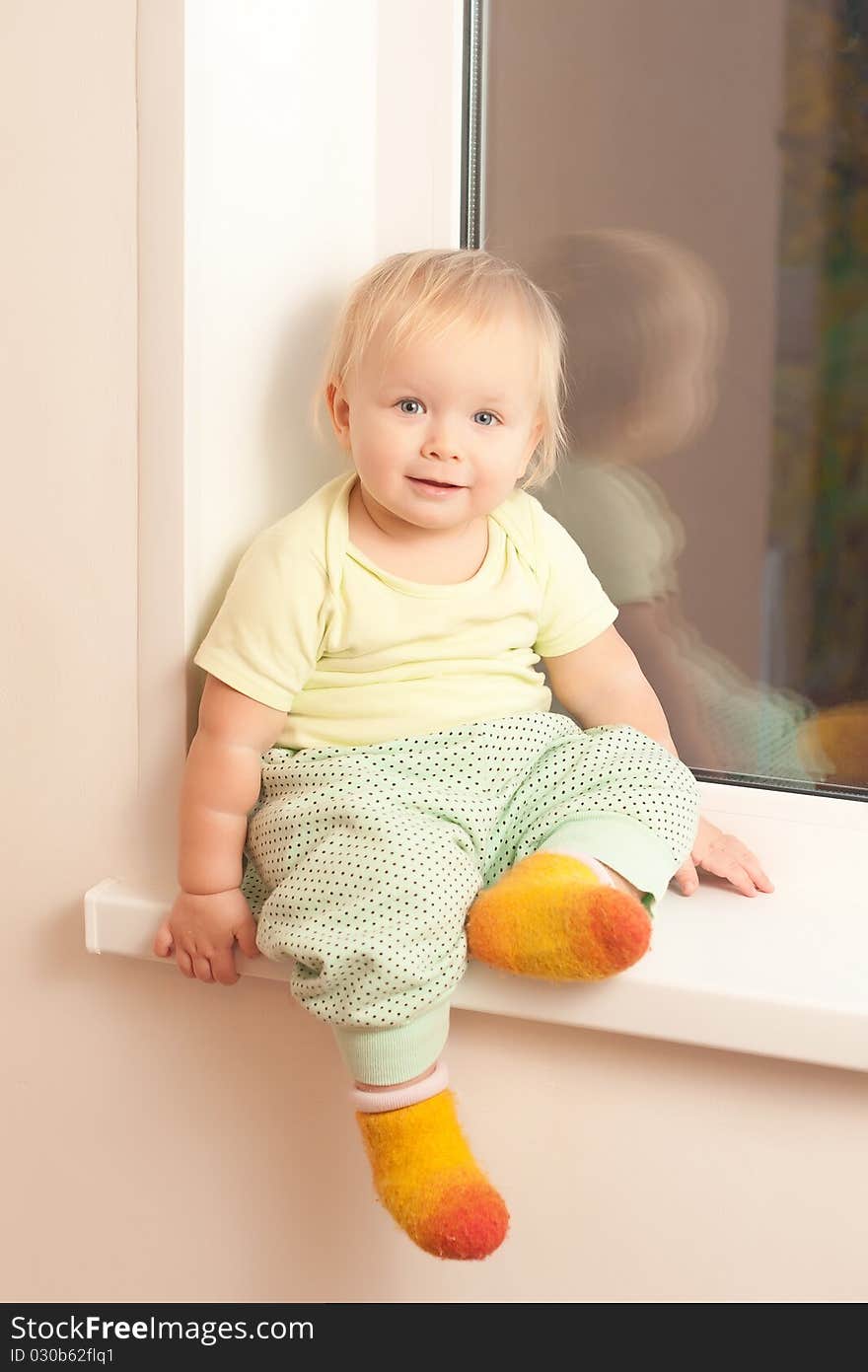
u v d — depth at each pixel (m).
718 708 1.14
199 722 0.98
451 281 0.94
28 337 0.96
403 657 0.98
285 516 1.07
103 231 0.93
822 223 1.04
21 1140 1.10
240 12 0.94
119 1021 1.05
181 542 0.95
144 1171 1.07
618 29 1.06
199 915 0.94
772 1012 0.86
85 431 0.96
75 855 1.03
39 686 1.01
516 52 1.10
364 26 1.10
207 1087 1.04
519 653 1.03
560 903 0.84
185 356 0.92
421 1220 0.83
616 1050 0.94
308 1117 1.02
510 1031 0.96
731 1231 0.94
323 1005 0.86
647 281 1.09
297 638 0.95
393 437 0.93
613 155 1.08
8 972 1.07
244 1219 1.05
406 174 1.13
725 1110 0.93
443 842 0.88
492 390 0.93
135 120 0.91
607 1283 0.98
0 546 1.00
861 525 1.07
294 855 0.91
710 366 1.09
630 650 1.12
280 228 1.02
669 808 0.93
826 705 1.10
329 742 0.98
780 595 1.11
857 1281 0.92
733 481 1.10
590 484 1.14
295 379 1.07
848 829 1.08
